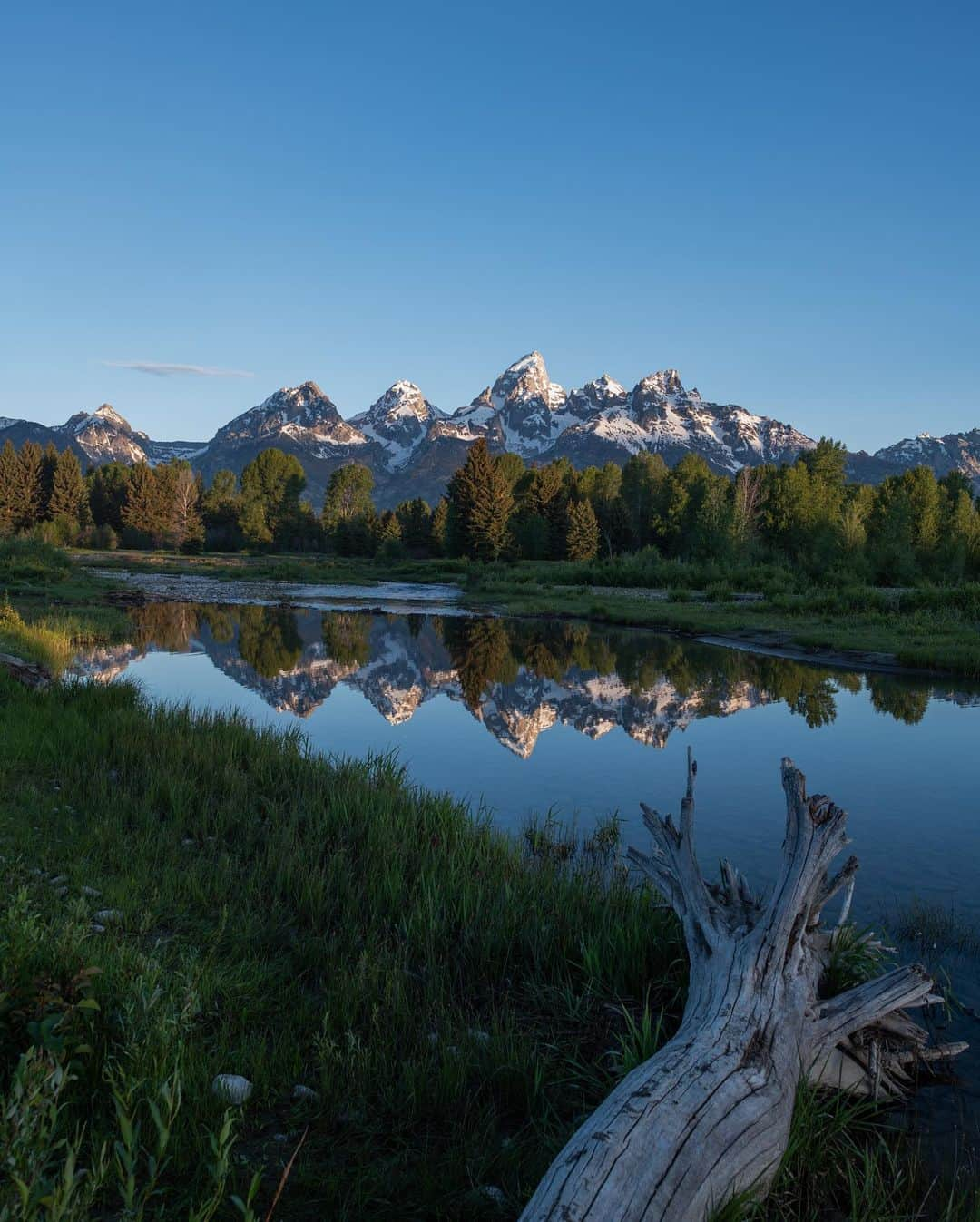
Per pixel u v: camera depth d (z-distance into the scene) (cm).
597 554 8869
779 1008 391
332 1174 326
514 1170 336
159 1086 321
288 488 13650
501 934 541
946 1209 339
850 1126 395
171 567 7106
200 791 848
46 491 11512
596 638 3036
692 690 1859
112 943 462
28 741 962
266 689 1830
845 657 2373
